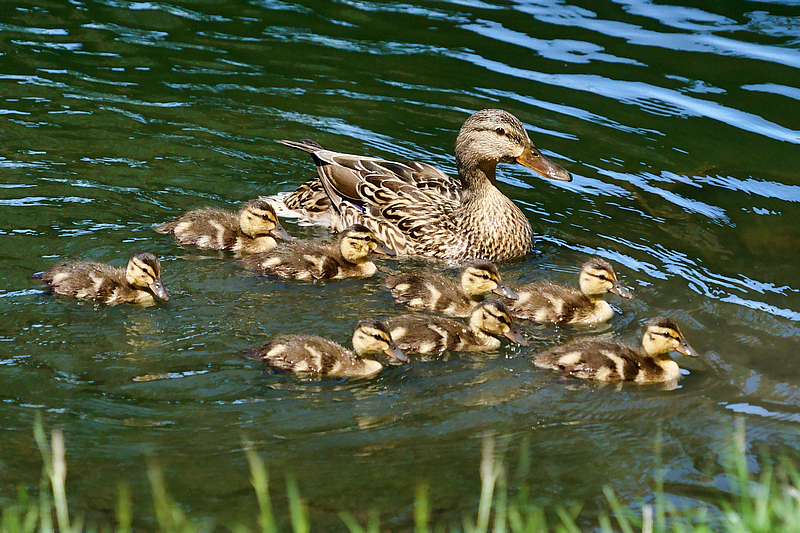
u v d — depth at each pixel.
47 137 15.42
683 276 12.58
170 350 10.56
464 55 18.78
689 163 15.48
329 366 10.27
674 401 9.92
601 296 11.84
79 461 8.59
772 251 13.18
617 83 17.75
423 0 21.27
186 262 12.67
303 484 8.36
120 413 9.38
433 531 7.78
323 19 20.39
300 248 12.72
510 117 13.48
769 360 10.70
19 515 7.82
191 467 8.57
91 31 19.44
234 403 9.65
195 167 15.06
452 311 12.05
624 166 15.38
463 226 13.52
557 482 8.52
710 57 18.55
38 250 12.49
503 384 10.26
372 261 13.48
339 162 14.48
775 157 15.62
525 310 11.91
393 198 14.05
